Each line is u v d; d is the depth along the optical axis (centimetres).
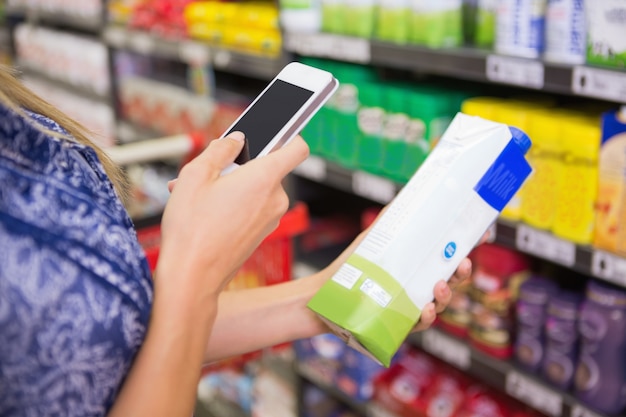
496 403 212
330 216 280
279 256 177
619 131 152
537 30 165
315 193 273
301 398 271
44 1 430
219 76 332
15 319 59
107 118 393
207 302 71
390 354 90
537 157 171
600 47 150
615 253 158
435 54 185
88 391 63
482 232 95
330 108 230
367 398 243
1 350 59
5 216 60
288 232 172
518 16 166
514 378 189
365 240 95
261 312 101
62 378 61
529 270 195
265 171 75
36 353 60
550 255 170
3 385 59
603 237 160
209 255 71
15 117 64
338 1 215
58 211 63
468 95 200
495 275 193
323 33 220
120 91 379
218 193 73
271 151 87
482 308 196
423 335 216
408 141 203
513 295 192
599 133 157
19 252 60
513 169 95
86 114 411
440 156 95
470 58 176
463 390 221
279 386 282
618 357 167
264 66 246
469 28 197
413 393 229
